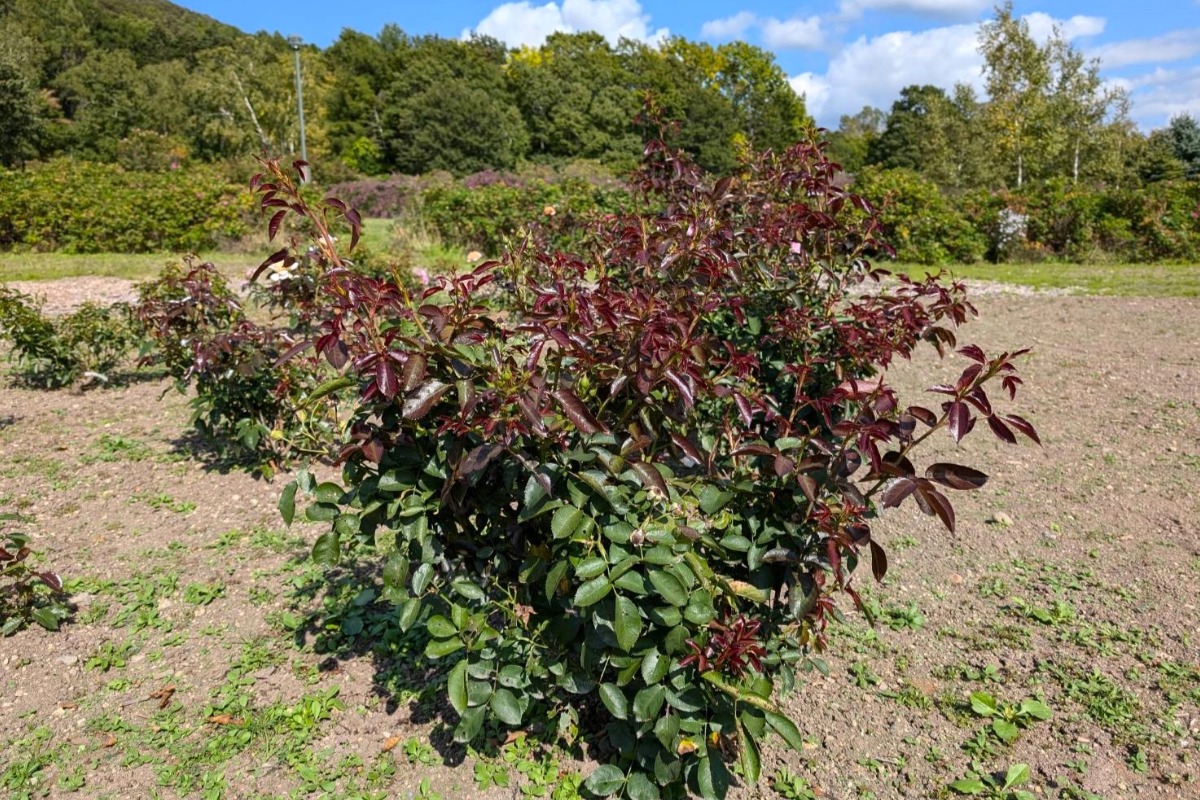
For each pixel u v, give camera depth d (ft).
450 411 6.87
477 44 220.02
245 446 14.70
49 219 46.47
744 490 7.10
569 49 210.18
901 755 8.17
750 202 10.78
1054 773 7.83
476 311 7.40
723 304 9.30
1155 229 46.01
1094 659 9.52
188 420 18.04
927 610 10.66
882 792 7.71
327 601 10.73
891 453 6.72
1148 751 8.06
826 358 9.22
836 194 10.24
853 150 203.21
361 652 9.77
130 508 13.61
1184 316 28.17
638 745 7.17
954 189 78.23
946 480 6.31
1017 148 79.87
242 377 14.43
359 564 11.75
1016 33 78.38
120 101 147.54
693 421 8.36
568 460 6.62
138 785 7.75
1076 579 11.27
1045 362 22.67
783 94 204.33
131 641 9.98
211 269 15.61
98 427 17.65
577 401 6.30
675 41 205.46
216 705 8.85
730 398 8.01
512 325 8.27
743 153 11.62
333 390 7.02
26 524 12.91
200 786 7.74
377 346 6.52
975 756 8.11
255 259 44.27
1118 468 15.03
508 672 7.11
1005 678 9.26
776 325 9.30
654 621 6.65
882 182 46.88
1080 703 8.79
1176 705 8.65
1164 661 9.39
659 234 8.75
